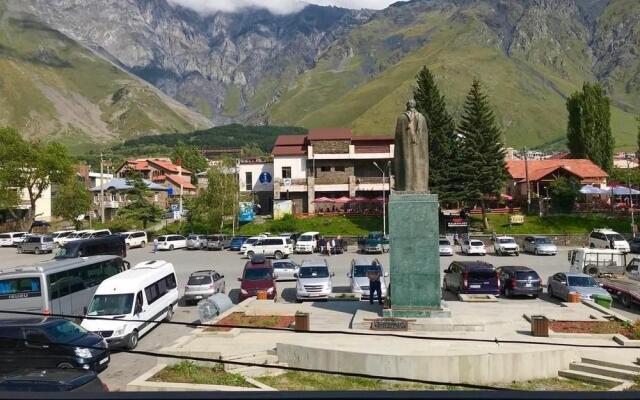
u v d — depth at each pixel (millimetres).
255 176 75938
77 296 24453
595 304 23766
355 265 28797
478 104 61312
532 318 18156
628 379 14312
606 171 75625
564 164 69562
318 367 15703
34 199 70250
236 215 65625
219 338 18203
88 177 93438
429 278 19094
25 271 22422
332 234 62156
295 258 48719
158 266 24984
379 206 68750
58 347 16016
